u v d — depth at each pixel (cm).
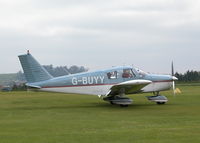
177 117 1591
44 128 1292
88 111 1916
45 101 2706
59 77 2275
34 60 2258
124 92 2264
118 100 2166
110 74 2298
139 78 2331
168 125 1334
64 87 2252
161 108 2023
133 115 1697
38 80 2253
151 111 1870
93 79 2277
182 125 1328
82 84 2269
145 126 1316
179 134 1122
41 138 1087
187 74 9131
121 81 2303
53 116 1688
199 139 1038
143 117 1608
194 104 2250
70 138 1080
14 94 3844
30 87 2250
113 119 1545
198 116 1623
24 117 1652
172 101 2483
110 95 2291
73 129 1263
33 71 2253
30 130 1248
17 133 1184
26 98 3066
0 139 1075
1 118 1619
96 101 2672
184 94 3262
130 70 2325
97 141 1029
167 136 1089
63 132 1196
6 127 1326
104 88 2286
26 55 2250
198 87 5106
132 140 1034
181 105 2189
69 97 3180
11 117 1656
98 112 1858
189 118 1549
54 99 2917
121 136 1099
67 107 2186
